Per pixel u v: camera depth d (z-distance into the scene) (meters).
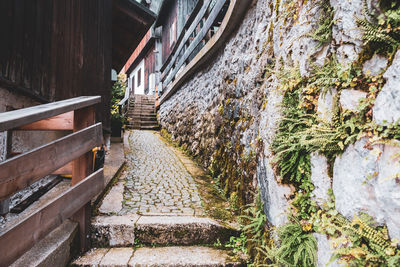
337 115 1.60
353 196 1.42
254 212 2.59
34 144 3.15
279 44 2.50
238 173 3.46
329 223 1.54
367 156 1.35
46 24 3.09
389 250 1.17
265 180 2.43
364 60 1.46
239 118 3.70
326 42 1.78
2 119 1.33
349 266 1.36
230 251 2.64
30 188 3.11
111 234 2.62
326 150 1.66
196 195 3.86
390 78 1.26
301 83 2.01
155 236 2.70
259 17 3.29
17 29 2.50
